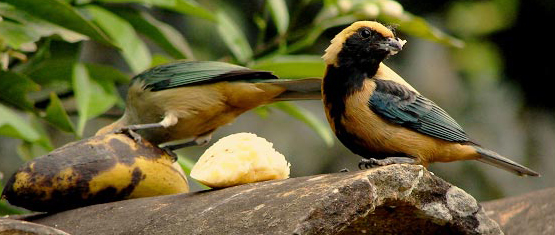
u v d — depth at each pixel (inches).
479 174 768.9
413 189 277.4
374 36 346.3
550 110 816.9
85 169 310.8
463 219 287.9
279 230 252.8
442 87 777.6
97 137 323.6
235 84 387.5
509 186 768.3
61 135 637.9
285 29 475.5
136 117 407.8
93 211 310.2
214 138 739.4
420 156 344.5
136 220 291.4
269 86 382.9
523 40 809.5
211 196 296.4
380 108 339.6
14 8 396.2
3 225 239.1
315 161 753.0
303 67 447.5
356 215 259.6
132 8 462.3
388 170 271.9
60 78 458.9
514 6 795.4
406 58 781.3
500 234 291.3
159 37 468.1
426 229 294.4
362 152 352.8
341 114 346.0
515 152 787.4
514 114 800.3
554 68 828.6
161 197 311.4
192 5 454.0
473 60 790.5
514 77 815.7
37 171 306.8
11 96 414.0
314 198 259.8
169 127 397.7
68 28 402.0
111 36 419.2
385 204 278.5
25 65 452.8
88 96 417.7
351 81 345.1
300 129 760.3
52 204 315.3
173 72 395.2
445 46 788.6
